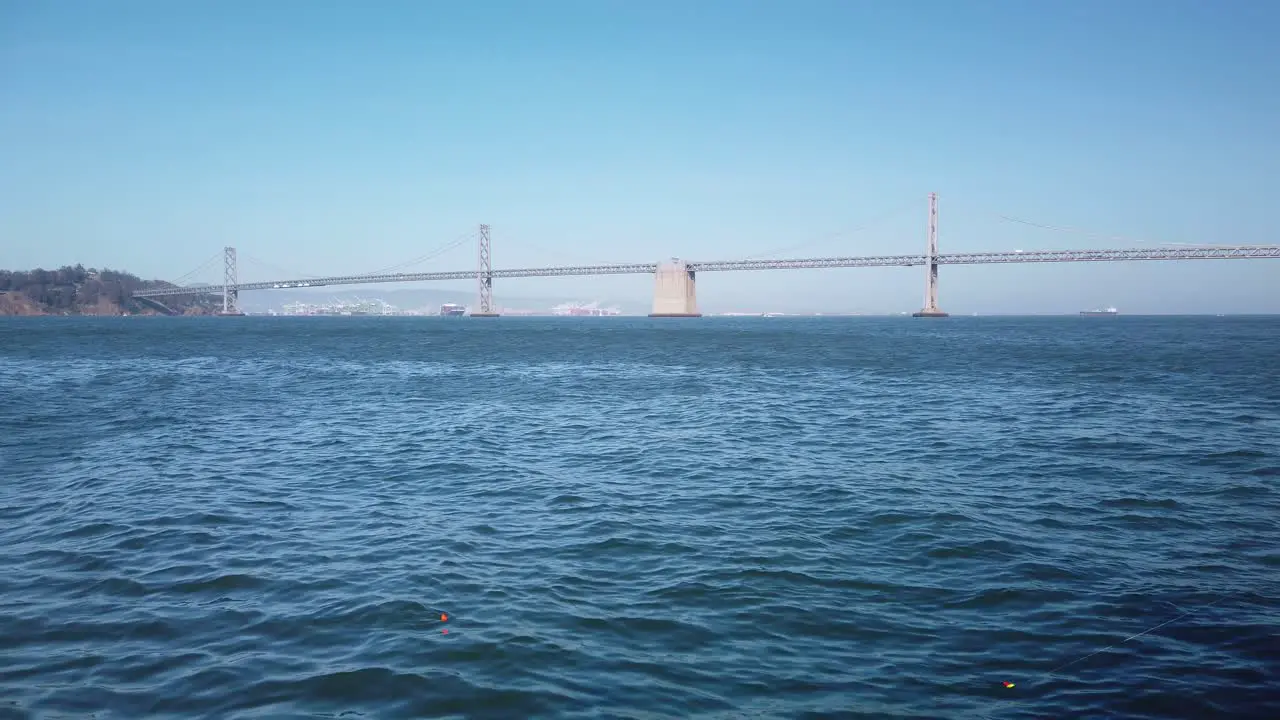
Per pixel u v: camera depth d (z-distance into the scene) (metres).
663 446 16.94
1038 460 15.20
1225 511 11.38
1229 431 18.73
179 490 12.63
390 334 86.62
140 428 19.20
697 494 12.42
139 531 10.27
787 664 6.60
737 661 6.65
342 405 24.34
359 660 6.60
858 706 5.95
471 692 6.10
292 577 8.54
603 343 67.56
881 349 57.53
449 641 6.95
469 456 15.73
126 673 6.38
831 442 17.42
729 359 47.25
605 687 6.20
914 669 6.52
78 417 21.05
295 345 62.97
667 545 9.73
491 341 71.12
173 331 90.88
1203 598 8.01
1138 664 6.60
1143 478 13.56
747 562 9.08
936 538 10.00
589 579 8.52
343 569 8.80
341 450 16.39
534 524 10.69
